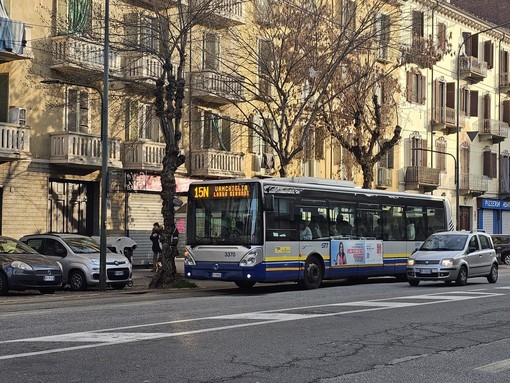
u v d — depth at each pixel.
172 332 11.14
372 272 24.39
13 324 12.09
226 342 10.32
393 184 44.16
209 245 20.42
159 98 22.81
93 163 26.84
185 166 32.03
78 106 27.39
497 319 13.64
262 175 35.44
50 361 8.69
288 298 17.98
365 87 31.23
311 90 28.52
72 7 26.20
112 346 9.77
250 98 33.84
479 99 52.31
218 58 29.75
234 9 30.83
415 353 9.95
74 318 13.04
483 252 23.98
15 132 24.47
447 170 49.09
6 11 24.91
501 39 55.00
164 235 22.91
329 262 22.33
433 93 47.41
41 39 26.23
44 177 26.44
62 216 27.42
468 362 9.40
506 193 54.88
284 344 10.30
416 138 45.94
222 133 33.72
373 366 8.96
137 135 29.72
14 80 25.42
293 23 28.22
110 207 28.95
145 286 23.27
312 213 21.86
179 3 23.48
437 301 16.77
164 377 7.94
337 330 11.77
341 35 27.92
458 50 45.88
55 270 19.95
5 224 25.19
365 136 34.53
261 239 19.84
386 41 34.28
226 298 18.16
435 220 28.17
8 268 19.28
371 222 24.58
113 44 24.94
